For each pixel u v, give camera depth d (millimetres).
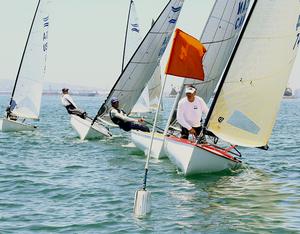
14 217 22562
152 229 20734
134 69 56875
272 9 31203
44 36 65062
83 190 28344
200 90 41375
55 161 39969
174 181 30656
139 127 47969
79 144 51500
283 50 31578
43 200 25984
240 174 33281
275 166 37781
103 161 39688
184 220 22062
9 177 32438
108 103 56125
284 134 70875
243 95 31797
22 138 56750
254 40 31359
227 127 31953
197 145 30578
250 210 23844
